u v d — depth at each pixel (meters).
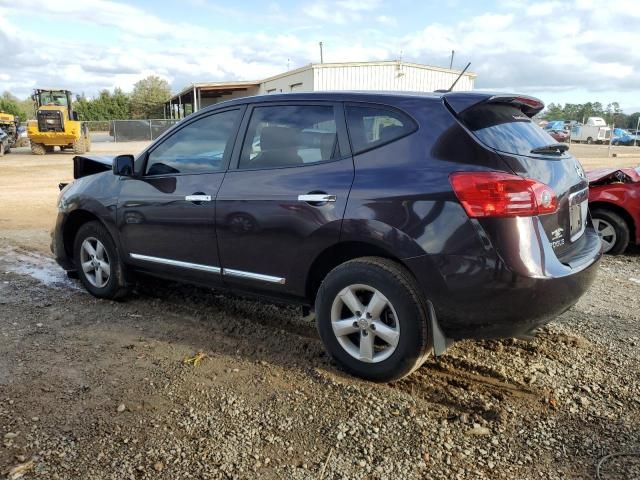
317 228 3.45
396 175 3.22
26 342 4.05
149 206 4.41
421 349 3.23
